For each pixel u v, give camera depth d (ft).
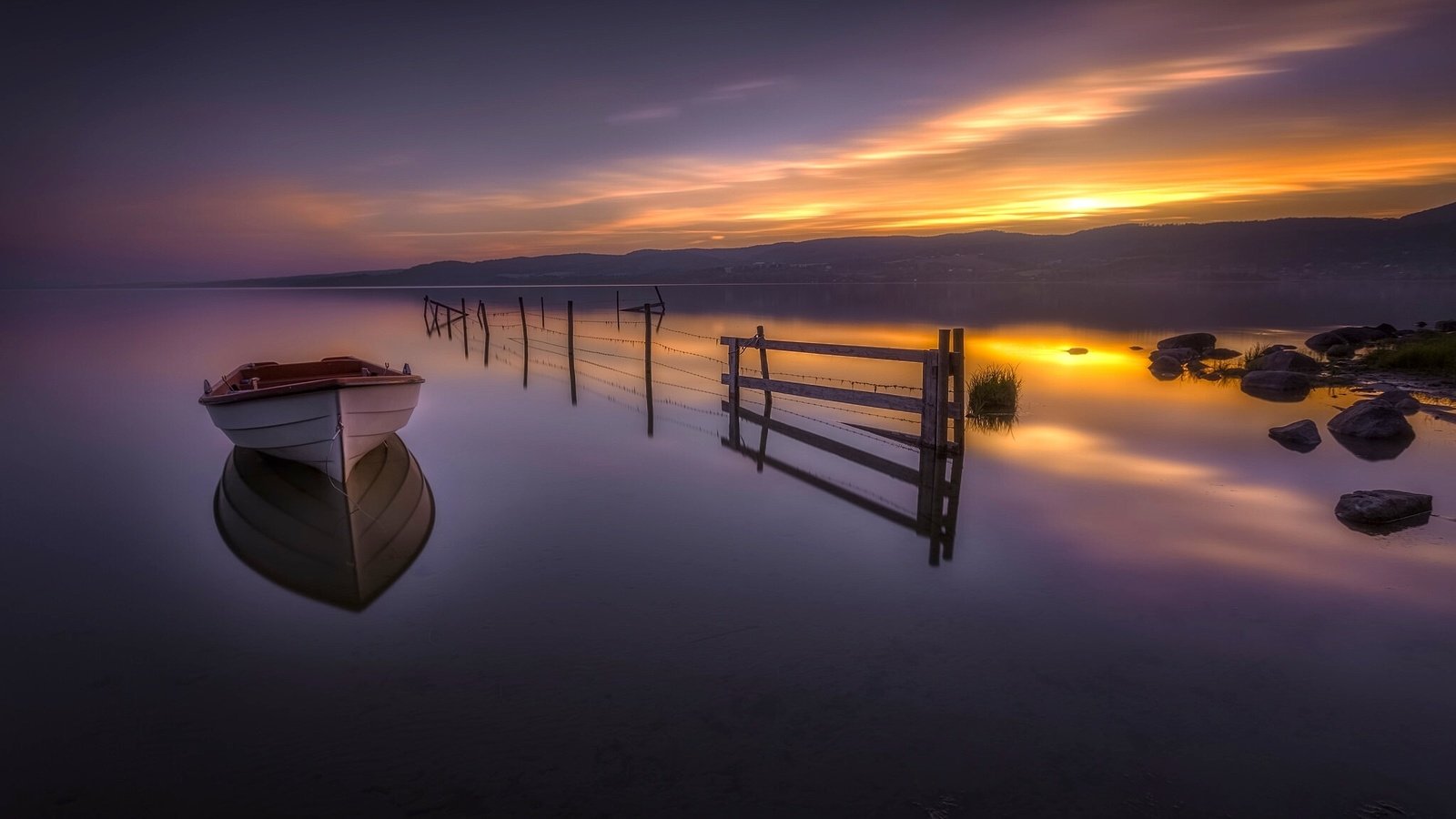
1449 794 12.40
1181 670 16.33
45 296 435.94
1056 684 15.81
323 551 24.70
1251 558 22.89
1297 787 12.58
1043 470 33.88
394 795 12.64
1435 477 31.35
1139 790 12.53
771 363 81.82
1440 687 15.56
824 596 20.44
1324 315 156.87
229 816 12.28
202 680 16.49
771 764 13.24
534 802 12.41
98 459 38.50
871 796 12.41
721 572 22.18
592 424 46.06
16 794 12.89
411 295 402.11
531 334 126.52
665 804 12.27
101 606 20.52
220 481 33.96
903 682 15.94
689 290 455.63
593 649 17.52
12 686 16.34
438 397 56.95
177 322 161.68
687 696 15.47
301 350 98.63
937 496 30.01
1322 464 33.99
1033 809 12.09
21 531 27.07
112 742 14.32
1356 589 20.51
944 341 35.96
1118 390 56.44
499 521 27.27
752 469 34.91
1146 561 22.74
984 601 20.04
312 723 14.78
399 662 17.10
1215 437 40.16
